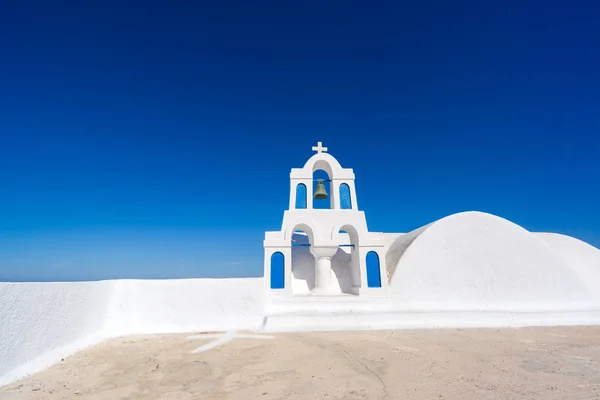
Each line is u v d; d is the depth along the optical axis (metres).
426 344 10.80
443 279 16.42
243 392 6.93
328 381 7.52
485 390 7.04
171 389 7.12
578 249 20.77
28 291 9.79
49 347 9.34
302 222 16.70
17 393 6.95
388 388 7.13
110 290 13.16
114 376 7.93
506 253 17.11
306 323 13.27
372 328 13.30
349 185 17.86
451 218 17.86
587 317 15.03
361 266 16.31
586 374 8.05
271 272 15.94
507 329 13.54
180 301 13.70
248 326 13.49
